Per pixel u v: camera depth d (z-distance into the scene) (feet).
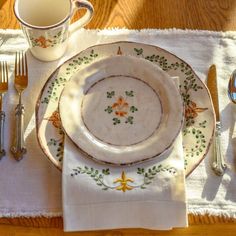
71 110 2.15
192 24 2.70
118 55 2.27
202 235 2.05
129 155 2.03
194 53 2.57
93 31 2.63
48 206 2.08
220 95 2.43
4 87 2.37
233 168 2.19
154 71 2.24
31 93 2.38
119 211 1.98
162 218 1.97
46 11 2.37
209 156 2.22
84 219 1.97
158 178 2.00
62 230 2.04
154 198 1.98
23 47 2.53
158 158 2.06
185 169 2.07
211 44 2.60
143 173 2.02
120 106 2.19
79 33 2.61
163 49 2.41
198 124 2.20
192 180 2.16
